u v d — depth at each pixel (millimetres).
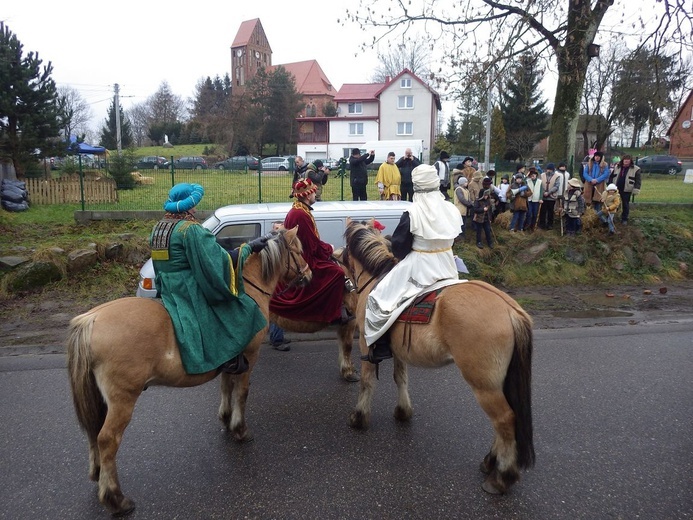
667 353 6863
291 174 14898
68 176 14852
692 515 3590
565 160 14766
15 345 7125
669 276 11445
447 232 4109
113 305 3705
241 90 67188
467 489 3893
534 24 13867
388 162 12609
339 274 5828
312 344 7348
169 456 4371
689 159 30562
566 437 4684
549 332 7797
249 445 4559
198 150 57562
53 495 3848
